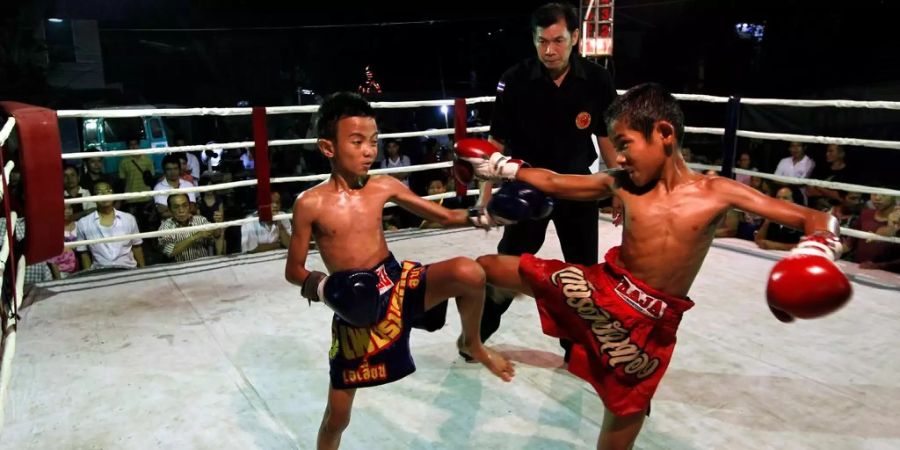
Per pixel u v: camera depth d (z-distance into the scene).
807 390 2.59
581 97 2.58
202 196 5.15
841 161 5.46
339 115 1.76
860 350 2.96
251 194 7.64
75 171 4.89
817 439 2.24
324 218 1.83
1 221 3.91
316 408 2.50
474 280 1.70
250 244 5.00
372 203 1.87
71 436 2.30
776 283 1.29
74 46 13.20
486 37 14.91
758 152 7.31
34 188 3.03
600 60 5.53
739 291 3.77
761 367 2.80
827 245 1.34
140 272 4.27
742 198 1.56
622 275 1.66
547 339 3.13
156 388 2.65
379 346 1.78
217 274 4.23
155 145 9.76
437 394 2.59
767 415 2.40
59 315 3.50
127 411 2.47
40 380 2.72
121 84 14.28
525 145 2.74
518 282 1.78
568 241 2.77
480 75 15.22
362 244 1.85
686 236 1.60
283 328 3.30
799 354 2.92
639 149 1.56
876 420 2.36
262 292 3.87
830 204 5.46
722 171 4.73
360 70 15.48
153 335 3.21
